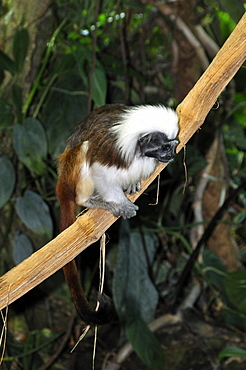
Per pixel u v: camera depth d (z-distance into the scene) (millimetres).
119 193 3840
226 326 6730
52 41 5984
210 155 7039
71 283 3738
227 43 3180
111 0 6613
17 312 6688
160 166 3621
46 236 5980
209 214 7266
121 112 3926
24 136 5777
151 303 6418
